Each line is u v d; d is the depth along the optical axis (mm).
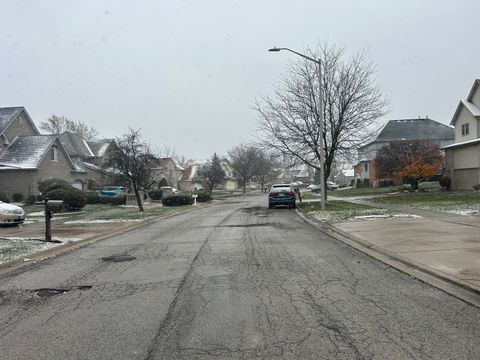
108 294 7465
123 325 5812
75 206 28391
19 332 5688
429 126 55250
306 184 121812
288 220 19953
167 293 7371
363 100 27703
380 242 11844
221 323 5766
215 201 45281
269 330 5461
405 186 43969
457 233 12617
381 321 5676
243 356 4711
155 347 5020
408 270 8617
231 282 7996
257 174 80000
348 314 5996
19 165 38094
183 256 10945
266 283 7852
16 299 7371
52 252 12391
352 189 56875
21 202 36656
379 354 4652
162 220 22406
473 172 34625
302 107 27875
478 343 4879
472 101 41500
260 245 12398
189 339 5230
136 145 27797
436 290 7129
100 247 13234
